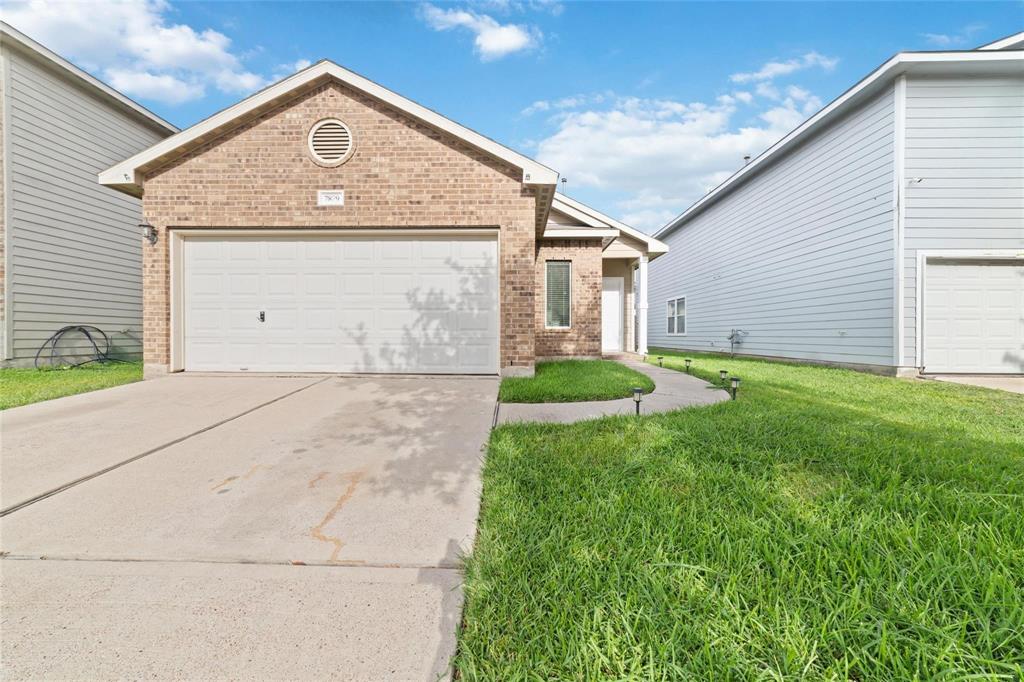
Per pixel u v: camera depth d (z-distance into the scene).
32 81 8.50
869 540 1.92
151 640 1.53
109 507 2.53
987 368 7.96
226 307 6.62
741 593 1.62
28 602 1.72
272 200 6.46
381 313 6.65
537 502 2.44
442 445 3.61
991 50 7.74
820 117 9.44
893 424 4.02
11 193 8.17
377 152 6.48
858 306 8.88
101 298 10.02
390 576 1.90
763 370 8.95
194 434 3.86
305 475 3.00
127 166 6.25
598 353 10.31
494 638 1.47
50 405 4.84
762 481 2.59
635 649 1.37
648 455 3.09
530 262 6.58
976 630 1.44
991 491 2.43
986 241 7.87
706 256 15.40
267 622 1.62
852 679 1.31
